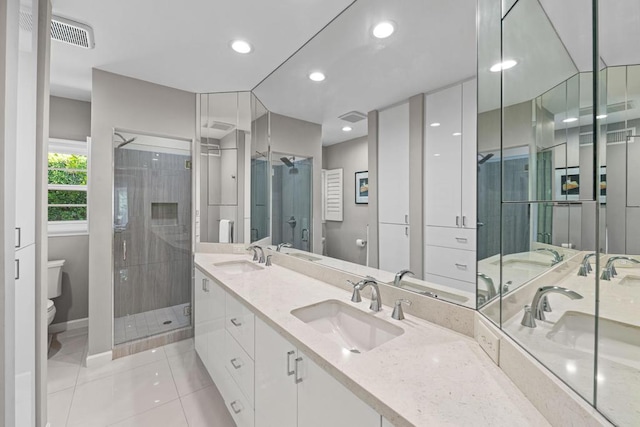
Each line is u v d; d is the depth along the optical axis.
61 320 2.76
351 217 1.67
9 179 1.00
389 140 1.43
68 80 2.41
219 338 1.79
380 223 1.49
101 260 2.24
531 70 0.74
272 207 2.44
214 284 1.90
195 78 2.38
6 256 0.99
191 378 2.06
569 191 0.60
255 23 1.66
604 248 0.51
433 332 1.08
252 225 2.79
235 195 2.87
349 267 1.67
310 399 0.96
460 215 1.12
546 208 0.68
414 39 1.29
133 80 2.36
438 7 1.19
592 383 0.53
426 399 0.69
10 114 1.00
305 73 1.95
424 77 1.26
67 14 1.56
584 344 0.55
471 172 1.08
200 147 2.79
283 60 2.09
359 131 1.60
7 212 0.99
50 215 2.79
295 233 2.14
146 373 2.11
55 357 2.30
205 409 1.74
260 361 1.29
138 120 2.38
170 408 1.74
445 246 1.17
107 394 1.86
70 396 1.83
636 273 0.47
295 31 1.74
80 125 2.86
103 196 2.24
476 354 0.91
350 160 1.67
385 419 0.68
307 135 1.98
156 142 2.55
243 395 1.45
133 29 1.70
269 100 2.39
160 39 1.81
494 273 0.90
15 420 1.16
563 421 0.57
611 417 0.49
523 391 0.71
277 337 1.15
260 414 1.29
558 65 0.63
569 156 0.61
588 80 0.55
